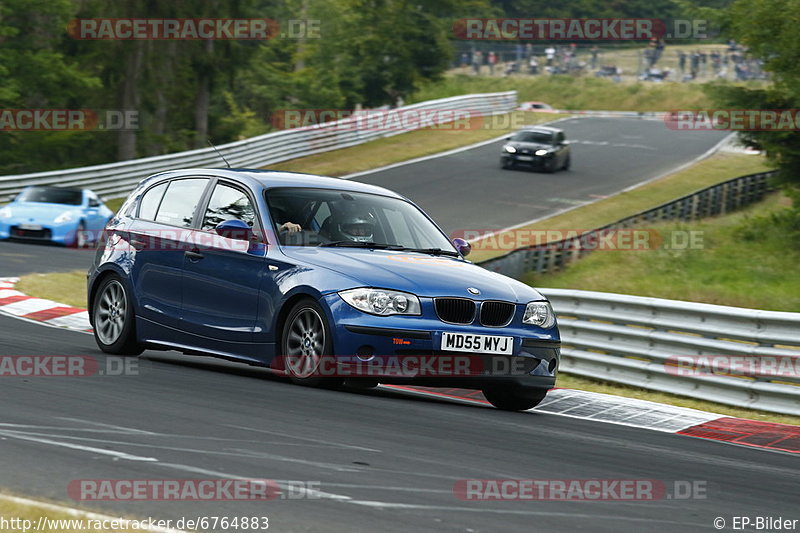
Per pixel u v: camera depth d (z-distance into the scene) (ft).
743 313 106.11
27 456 53.88
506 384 86.94
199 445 59.11
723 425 91.56
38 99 487.61
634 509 53.06
